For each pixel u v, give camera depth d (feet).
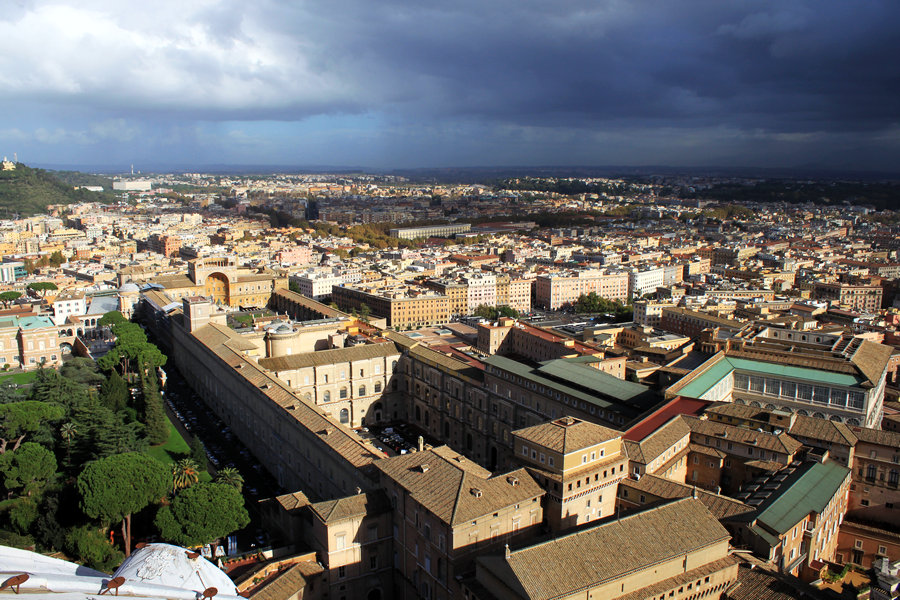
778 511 516.73
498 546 500.33
